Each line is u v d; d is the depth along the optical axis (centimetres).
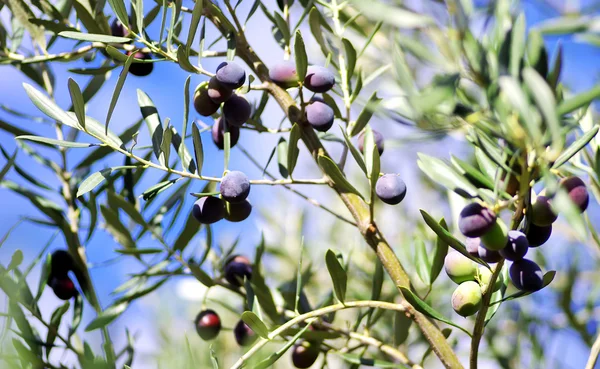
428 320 73
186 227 83
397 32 58
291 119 77
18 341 76
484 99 58
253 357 78
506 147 62
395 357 79
